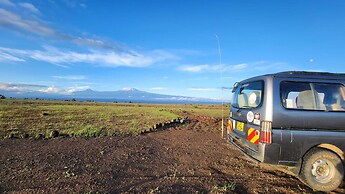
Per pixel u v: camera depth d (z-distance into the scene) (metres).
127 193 4.09
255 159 4.60
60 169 5.34
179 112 30.48
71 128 12.41
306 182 4.52
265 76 4.83
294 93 4.62
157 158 6.73
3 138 9.15
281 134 4.38
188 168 5.83
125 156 6.78
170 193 4.14
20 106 35.72
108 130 11.88
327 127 4.48
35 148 7.50
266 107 4.51
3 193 3.96
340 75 4.85
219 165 6.18
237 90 6.22
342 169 4.46
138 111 31.62
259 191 4.46
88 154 6.83
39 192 4.03
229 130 6.40
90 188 4.25
